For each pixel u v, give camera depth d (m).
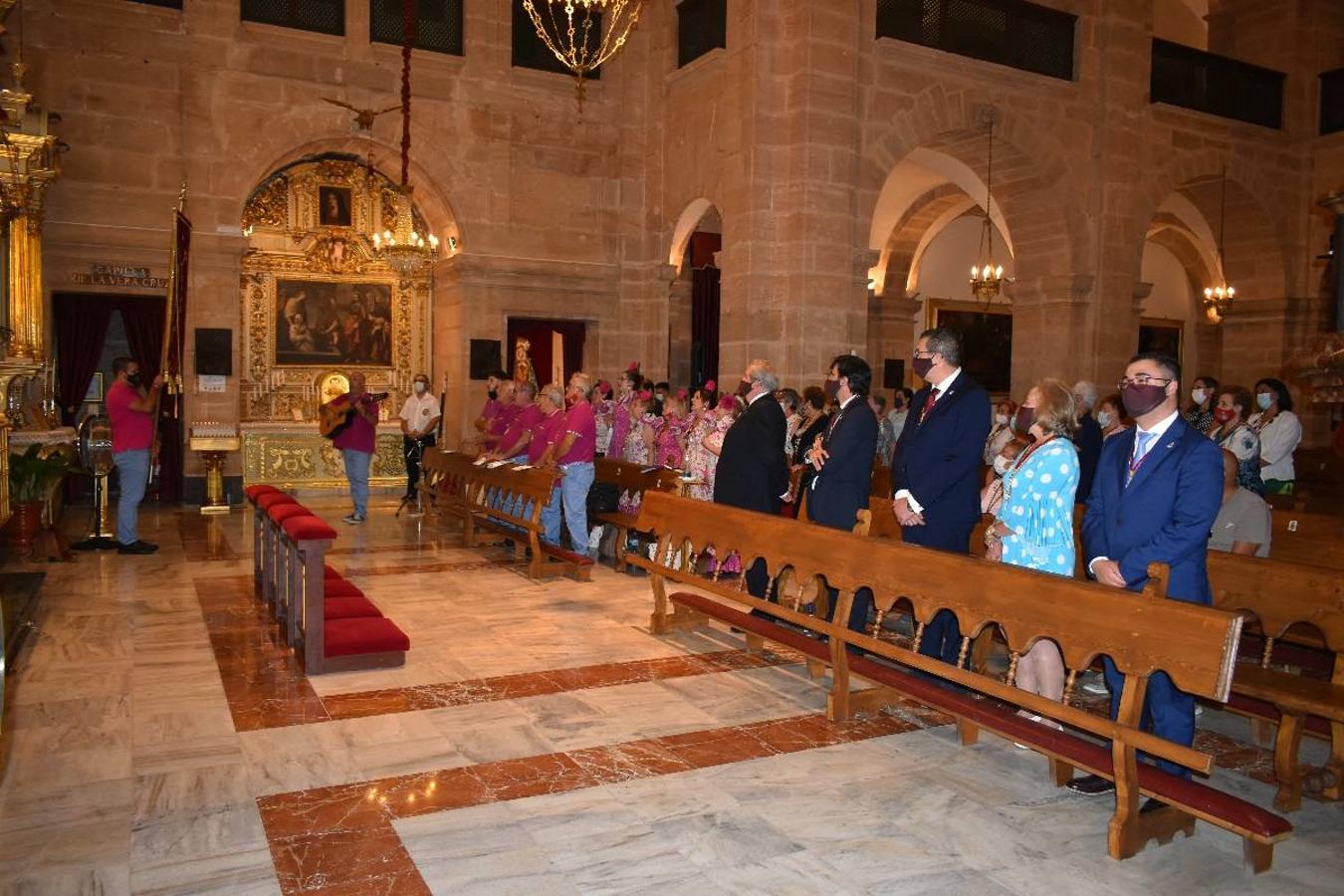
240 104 12.73
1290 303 16.41
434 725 4.73
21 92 9.79
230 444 12.38
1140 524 3.91
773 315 11.98
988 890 3.28
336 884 3.22
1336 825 3.87
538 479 8.23
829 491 5.72
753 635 6.05
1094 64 14.04
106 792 3.91
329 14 13.27
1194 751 3.26
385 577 8.23
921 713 5.04
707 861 3.42
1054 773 4.14
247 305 14.57
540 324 14.93
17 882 3.20
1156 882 3.37
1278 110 16.28
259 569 7.49
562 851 3.47
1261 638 5.21
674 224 14.40
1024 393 14.57
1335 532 5.82
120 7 12.09
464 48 14.01
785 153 11.88
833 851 3.52
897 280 18.50
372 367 15.35
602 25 14.80
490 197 14.18
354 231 15.15
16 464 8.80
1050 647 4.37
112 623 6.56
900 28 12.48
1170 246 21.70
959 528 5.04
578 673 5.60
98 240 12.07
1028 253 14.46
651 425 10.63
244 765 4.21
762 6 11.88
